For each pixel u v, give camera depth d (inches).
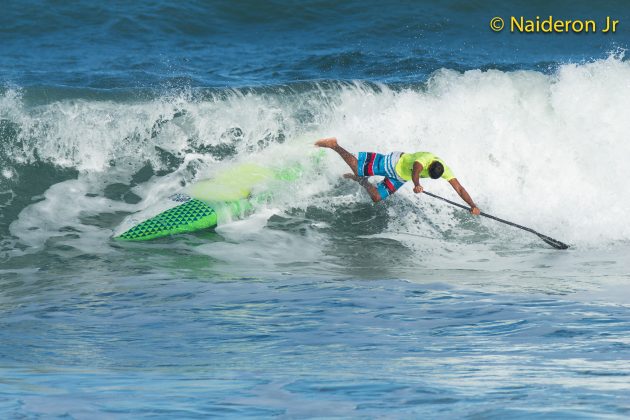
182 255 1370.6
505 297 1106.7
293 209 1565.0
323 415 576.1
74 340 905.5
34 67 2239.2
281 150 1678.2
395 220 1572.3
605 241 1514.5
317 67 2274.9
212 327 959.0
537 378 696.4
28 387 665.6
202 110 1699.1
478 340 880.3
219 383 685.3
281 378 701.9
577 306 1048.8
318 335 916.0
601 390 644.7
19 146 1626.5
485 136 1713.8
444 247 1472.7
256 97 1724.9
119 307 1064.2
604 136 1716.3
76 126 1652.3
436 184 1648.6
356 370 740.7
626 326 937.5
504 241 1513.3
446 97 1750.7
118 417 566.9
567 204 1642.5
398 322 973.2
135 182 1622.8
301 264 1339.8
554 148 1707.7
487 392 639.8
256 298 1103.6
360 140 1706.4
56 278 1236.5
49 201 1555.1
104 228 1482.5
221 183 1572.3
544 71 2287.2
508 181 1688.0
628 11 2957.7
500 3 2920.8
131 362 799.1
